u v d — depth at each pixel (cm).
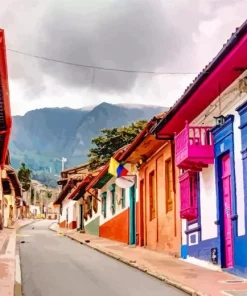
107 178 2786
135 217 2242
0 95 1298
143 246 2053
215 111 1317
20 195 5762
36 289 985
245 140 1113
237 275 1130
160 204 1814
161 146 1808
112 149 4012
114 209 2684
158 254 1709
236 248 1141
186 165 1386
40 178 16725
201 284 1015
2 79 1141
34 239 2631
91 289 988
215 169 1297
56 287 1011
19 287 1003
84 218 3772
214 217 1299
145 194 2050
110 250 1878
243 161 1120
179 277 1120
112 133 4069
